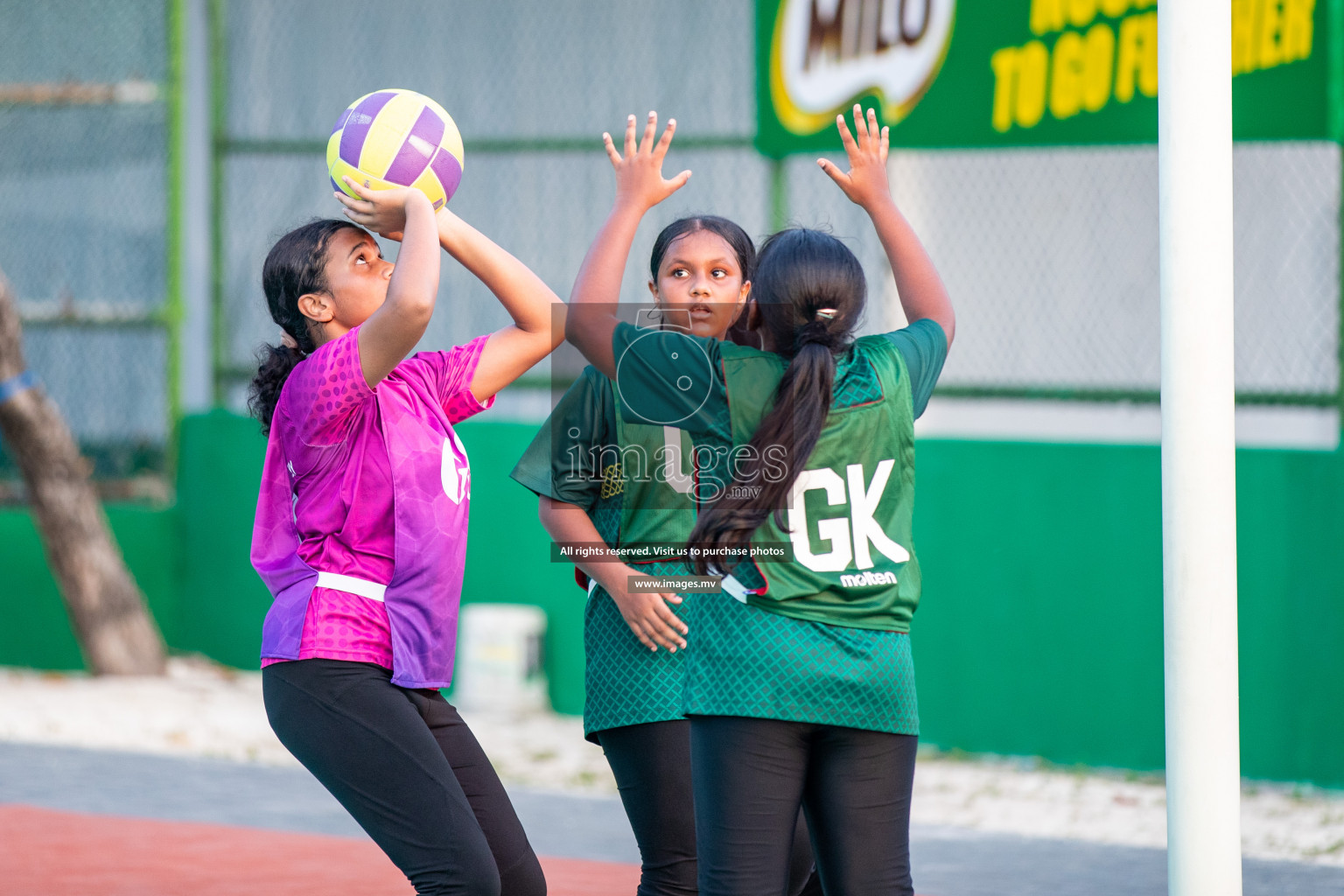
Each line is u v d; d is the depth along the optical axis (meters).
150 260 37.12
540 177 35.09
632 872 19.30
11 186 37.94
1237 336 28.59
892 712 10.56
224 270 36.66
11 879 18.41
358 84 36.44
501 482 34.00
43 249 37.78
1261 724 27.33
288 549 11.76
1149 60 28.00
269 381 12.22
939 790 26.36
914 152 31.03
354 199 12.12
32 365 37.84
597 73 35.00
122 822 21.61
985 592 29.52
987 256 30.95
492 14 35.78
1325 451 27.00
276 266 12.16
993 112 29.16
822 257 10.90
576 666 33.38
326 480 11.62
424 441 11.91
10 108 37.78
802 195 31.70
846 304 10.91
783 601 10.40
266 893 17.97
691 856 13.00
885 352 11.02
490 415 35.22
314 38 36.62
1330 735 26.88
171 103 36.75
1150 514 28.38
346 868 19.20
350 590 11.51
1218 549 11.98
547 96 35.41
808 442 10.32
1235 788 12.02
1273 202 28.45
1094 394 29.66
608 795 25.05
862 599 10.55
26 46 37.81
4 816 21.88
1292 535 27.12
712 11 34.19
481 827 11.88
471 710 33.22
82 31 37.38
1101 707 28.62
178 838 20.73
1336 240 28.02
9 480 37.91
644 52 34.66
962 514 29.70
